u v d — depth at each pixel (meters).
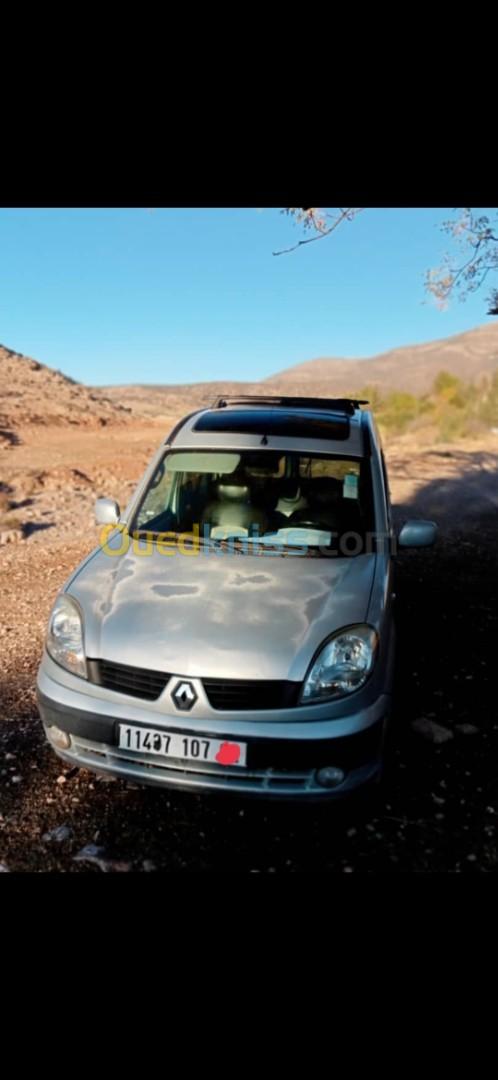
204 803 3.08
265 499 3.86
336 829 2.92
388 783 3.27
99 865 2.67
